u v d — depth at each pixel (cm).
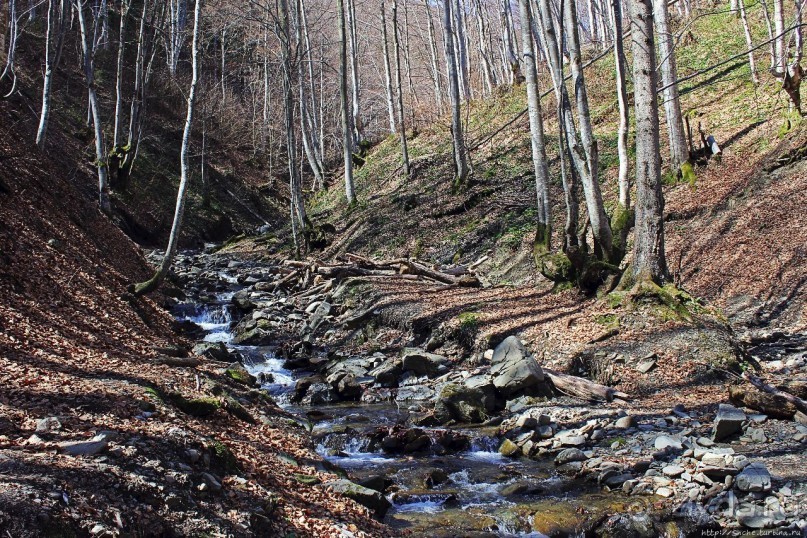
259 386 1255
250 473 707
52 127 3098
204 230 3519
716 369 1120
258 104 5419
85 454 583
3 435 596
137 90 3206
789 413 905
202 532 547
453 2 4419
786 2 3394
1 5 3006
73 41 4056
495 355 1242
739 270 1639
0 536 433
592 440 937
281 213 4478
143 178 3422
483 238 2334
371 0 6103
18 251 1252
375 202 3088
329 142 5456
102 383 820
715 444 848
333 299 1925
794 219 1675
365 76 6309
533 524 718
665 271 1347
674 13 4153
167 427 699
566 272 1576
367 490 747
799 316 1411
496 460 929
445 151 3441
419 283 1955
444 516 746
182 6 4294
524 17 1667
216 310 1889
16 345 908
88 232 1728
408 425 1080
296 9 3375
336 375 1327
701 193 2042
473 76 5394
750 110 2431
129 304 1415
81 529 480
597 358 1209
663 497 739
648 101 1309
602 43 3934
